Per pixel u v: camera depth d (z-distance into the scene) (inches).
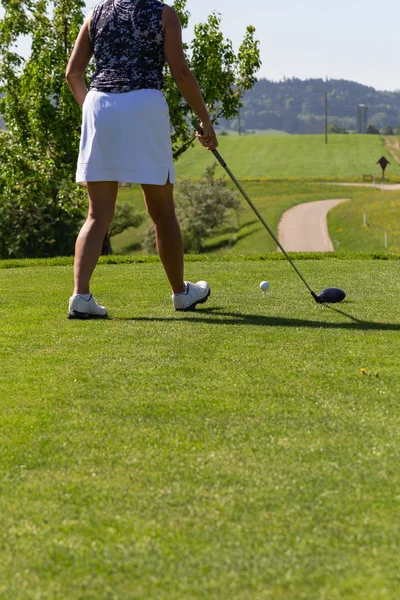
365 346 219.9
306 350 215.2
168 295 339.6
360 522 109.3
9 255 2181.3
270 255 537.3
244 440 143.3
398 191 3582.7
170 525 110.0
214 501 117.5
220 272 419.5
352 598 90.6
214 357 208.5
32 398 172.6
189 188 2785.4
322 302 304.2
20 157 1146.0
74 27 1106.7
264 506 115.3
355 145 5241.1
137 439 144.9
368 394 170.9
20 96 1152.2
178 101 1075.3
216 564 98.8
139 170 284.7
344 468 128.8
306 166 4621.1
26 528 109.9
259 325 256.4
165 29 284.5
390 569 96.5
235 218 3031.5
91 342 232.1
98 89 286.4
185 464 132.3
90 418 157.8
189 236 2645.2
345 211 2901.1
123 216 2615.7
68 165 1145.4
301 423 152.3
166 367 198.4
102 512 114.5
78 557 101.5
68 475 128.6
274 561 99.2
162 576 96.4
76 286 281.6
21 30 1139.3
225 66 1114.7
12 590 94.3
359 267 438.0
